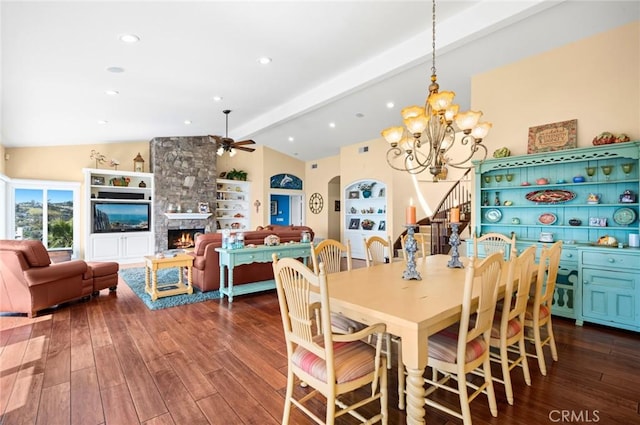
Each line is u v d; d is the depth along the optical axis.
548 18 3.26
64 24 2.90
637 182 3.36
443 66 4.32
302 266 1.56
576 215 3.77
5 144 6.59
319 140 8.66
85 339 3.07
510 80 4.23
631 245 3.24
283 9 3.05
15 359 2.65
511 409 1.96
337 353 1.72
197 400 2.08
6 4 2.53
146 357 2.69
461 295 1.91
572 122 3.68
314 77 4.83
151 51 3.61
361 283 2.22
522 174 4.16
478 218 4.35
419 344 1.48
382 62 4.16
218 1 2.84
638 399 2.05
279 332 3.27
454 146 8.22
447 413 1.96
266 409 1.99
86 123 6.04
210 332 3.26
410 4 3.14
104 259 7.37
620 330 3.22
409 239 2.38
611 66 3.45
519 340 2.23
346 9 3.13
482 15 3.19
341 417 1.93
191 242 8.73
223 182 9.59
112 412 1.95
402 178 7.93
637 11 3.15
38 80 3.96
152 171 8.31
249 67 4.32
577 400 2.05
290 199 11.24
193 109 6.02
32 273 3.64
